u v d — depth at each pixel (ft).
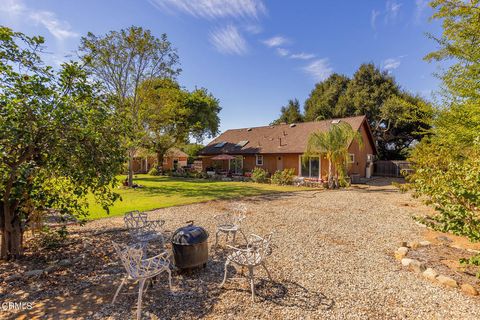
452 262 14.74
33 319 9.80
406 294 11.52
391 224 23.99
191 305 10.79
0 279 12.94
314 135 53.06
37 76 13.05
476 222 12.09
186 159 123.65
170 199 38.04
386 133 95.14
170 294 11.69
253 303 10.91
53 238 18.66
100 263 15.14
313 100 113.50
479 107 17.81
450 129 20.90
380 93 93.35
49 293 11.74
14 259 15.39
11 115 12.26
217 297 11.43
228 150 81.10
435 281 12.67
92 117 14.69
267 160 71.31
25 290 11.96
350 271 14.02
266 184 60.18
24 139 12.44
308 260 15.60
